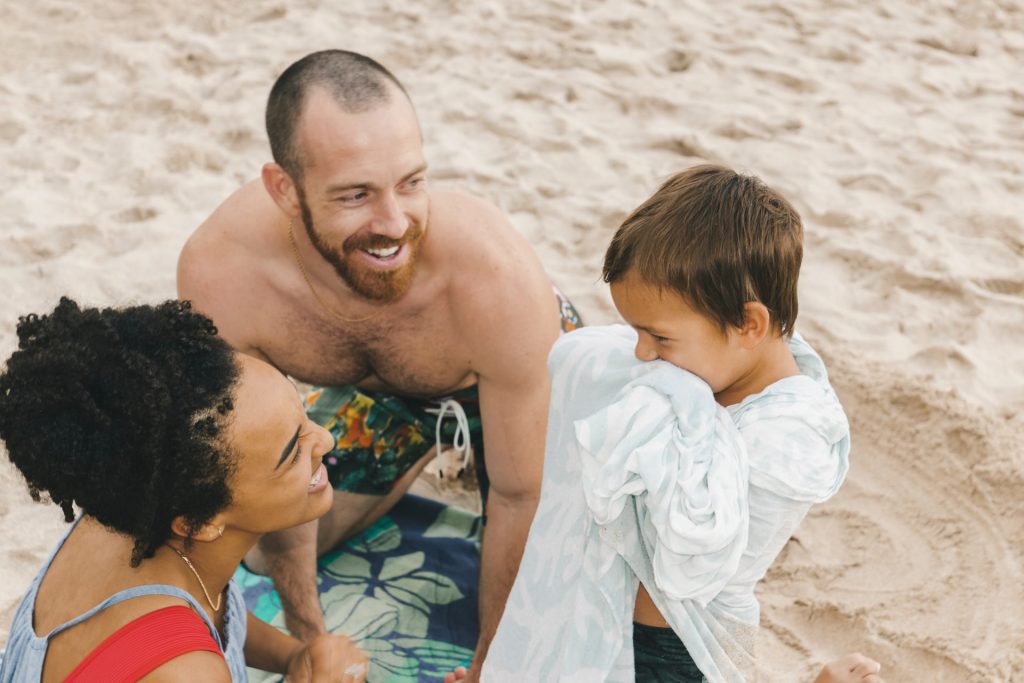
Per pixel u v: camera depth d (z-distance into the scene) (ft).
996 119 18.88
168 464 5.09
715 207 5.60
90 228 15.05
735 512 5.46
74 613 5.42
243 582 9.65
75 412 4.99
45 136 17.65
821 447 5.76
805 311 13.84
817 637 9.68
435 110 18.69
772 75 20.04
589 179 16.88
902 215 15.83
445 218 8.38
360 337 8.75
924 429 11.76
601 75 20.16
